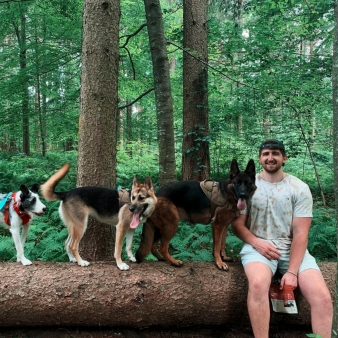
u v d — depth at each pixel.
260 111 8.36
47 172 10.45
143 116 13.96
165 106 6.44
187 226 5.64
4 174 9.03
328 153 11.05
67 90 10.86
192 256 4.32
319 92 7.50
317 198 8.52
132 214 3.54
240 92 8.10
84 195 3.73
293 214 3.33
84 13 4.12
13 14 10.15
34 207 3.70
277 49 8.13
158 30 6.36
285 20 8.22
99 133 4.12
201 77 8.16
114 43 4.17
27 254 4.42
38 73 9.07
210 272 3.58
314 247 4.98
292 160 11.56
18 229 3.70
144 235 3.70
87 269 3.51
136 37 10.84
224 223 3.61
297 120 8.34
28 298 3.22
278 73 7.64
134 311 3.33
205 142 8.32
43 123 11.50
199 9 8.02
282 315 3.46
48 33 10.26
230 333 3.54
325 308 2.91
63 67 11.22
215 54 9.12
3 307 3.20
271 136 9.11
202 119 8.25
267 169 3.40
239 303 3.44
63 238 4.88
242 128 9.54
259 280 3.00
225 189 3.58
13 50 10.90
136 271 3.52
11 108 10.22
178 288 3.39
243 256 3.38
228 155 10.39
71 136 12.47
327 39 7.45
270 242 3.35
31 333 3.37
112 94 4.20
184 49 7.12
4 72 10.98
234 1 10.44
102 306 3.29
